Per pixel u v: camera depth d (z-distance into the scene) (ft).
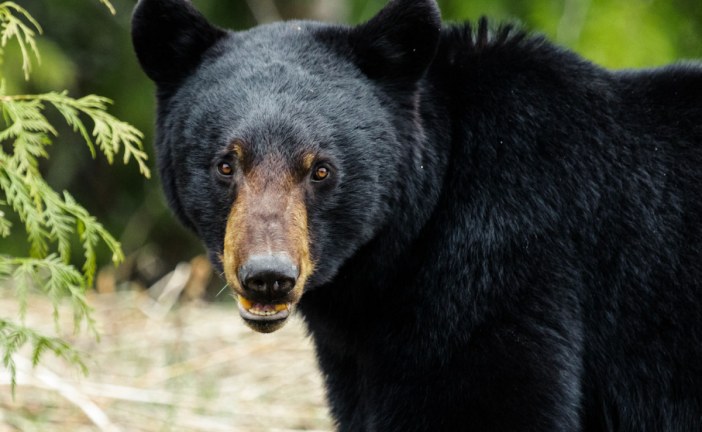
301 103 26.13
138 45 28.43
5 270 26.78
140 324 47.91
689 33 71.05
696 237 27.89
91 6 73.61
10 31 26.43
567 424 26.78
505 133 27.66
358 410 30.32
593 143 27.89
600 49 65.05
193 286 50.90
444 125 28.02
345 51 27.53
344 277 28.14
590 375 28.48
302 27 28.25
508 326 26.76
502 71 28.19
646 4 67.92
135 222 75.46
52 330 45.03
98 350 44.52
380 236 27.53
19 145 26.30
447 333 27.12
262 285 24.22
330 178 25.98
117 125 27.22
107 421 36.01
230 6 76.33
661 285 27.91
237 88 26.53
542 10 66.49
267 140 25.61
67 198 27.45
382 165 26.71
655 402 28.32
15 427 35.94
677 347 28.02
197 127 26.66
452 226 27.53
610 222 27.84
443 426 27.07
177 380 42.01
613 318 28.09
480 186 27.48
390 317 27.89
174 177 27.89
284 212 24.99
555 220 27.32
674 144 28.27
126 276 69.87
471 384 26.76
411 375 27.48
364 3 74.43
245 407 40.34
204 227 26.76
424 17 26.91
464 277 27.14
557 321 26.94
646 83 28.86
